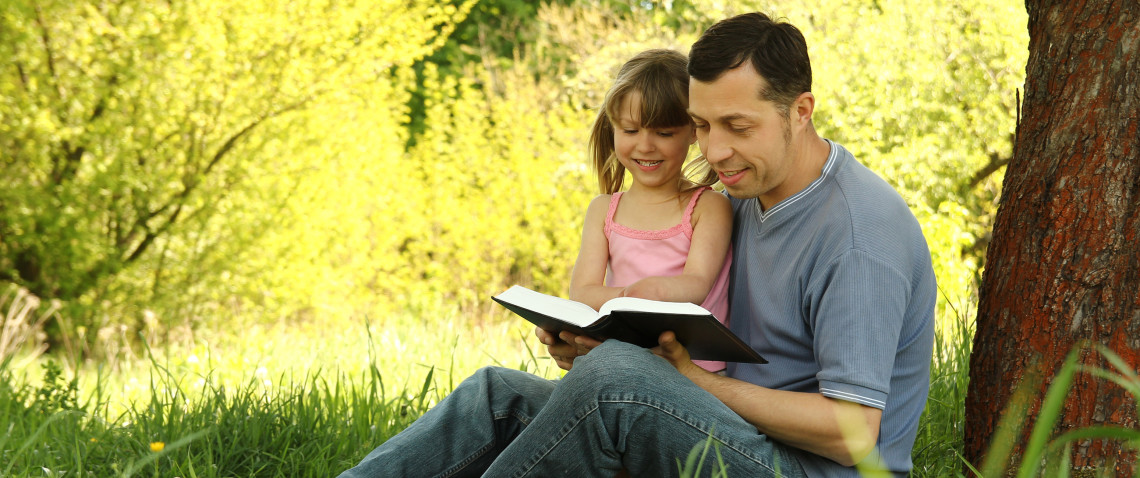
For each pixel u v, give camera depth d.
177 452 2.76
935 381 2.96
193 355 5.12
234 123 11.20
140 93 10.65
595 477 2.03
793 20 11.27
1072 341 2.16
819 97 10.78
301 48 11.63
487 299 13.75
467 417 2.38
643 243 2.58
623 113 2.57
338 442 2.95
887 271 1.99
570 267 13.78
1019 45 10.12
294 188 12.02
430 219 14.52
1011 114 10.31
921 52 10.62
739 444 1.96
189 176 11.50
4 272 11.55
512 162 14.30
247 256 11.79
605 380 1.99
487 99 15.70
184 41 10.59
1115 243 2.13
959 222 9.37
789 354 2.16
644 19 13.38
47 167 10.97
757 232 2.25
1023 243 2.27
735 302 2.37
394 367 5.26
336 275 13.04
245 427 2.97
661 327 2.02
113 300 11.30
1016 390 2.25
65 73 10.66
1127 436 1.23
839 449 1.95
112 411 4.54
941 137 10.50
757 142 2.05
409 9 12.96
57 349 11.22
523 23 17.09
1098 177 2.15
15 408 3.47
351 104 12.50
